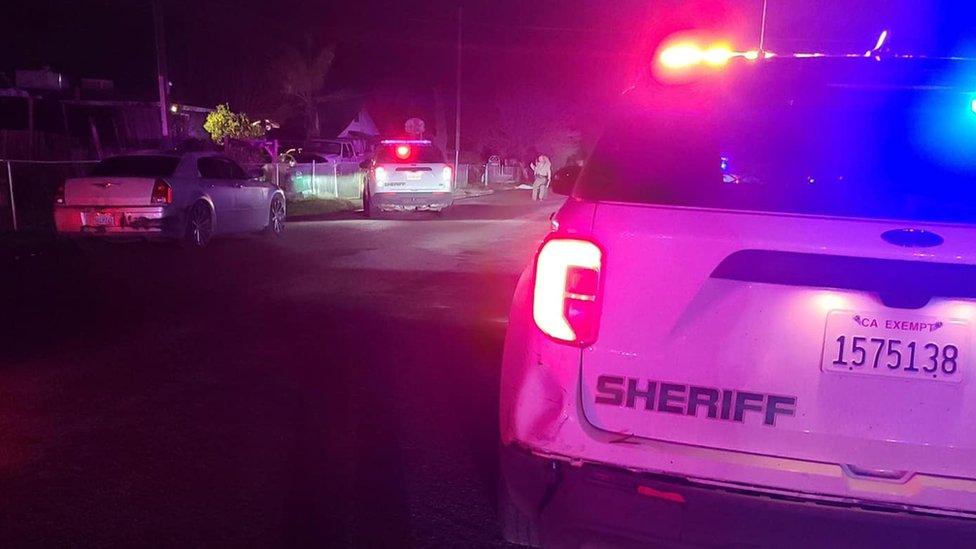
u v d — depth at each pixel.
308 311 8.81
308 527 3.98
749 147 3.28
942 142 3.14
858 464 2.69
